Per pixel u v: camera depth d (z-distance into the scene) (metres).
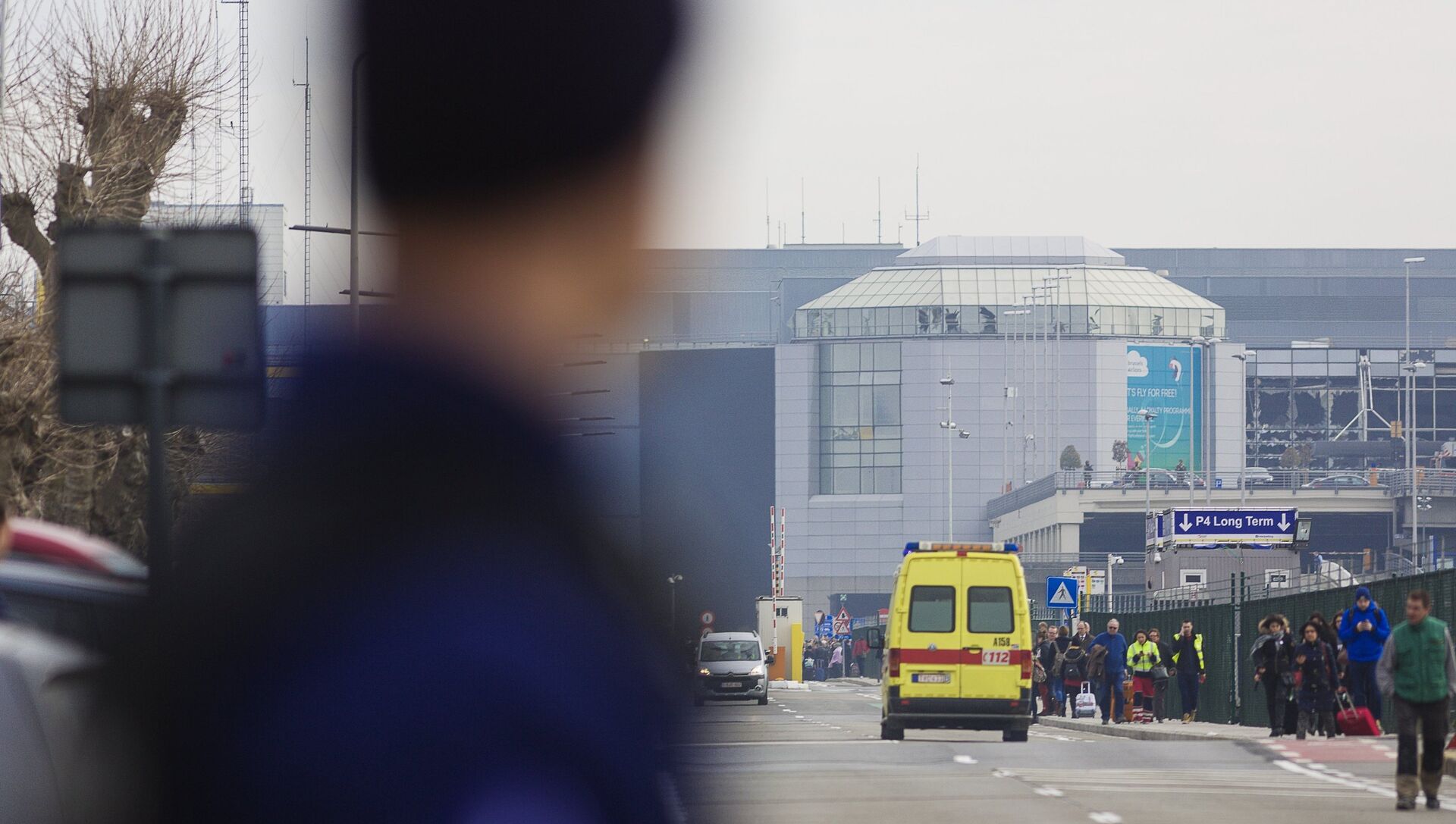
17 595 22.28
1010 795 53.62
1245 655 123.38
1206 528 190.50
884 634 104.19
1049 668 149.75
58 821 16.02
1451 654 50.34
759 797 51.75
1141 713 128.62
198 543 15.92
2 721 16.31
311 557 15.79
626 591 16.23
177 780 15.88
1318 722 94.75
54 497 87.06
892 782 58.50
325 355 16.09
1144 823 45.62
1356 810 50.09
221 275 25.02
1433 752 50.38
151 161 96.88
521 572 15.84
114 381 25.06
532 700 15.90
